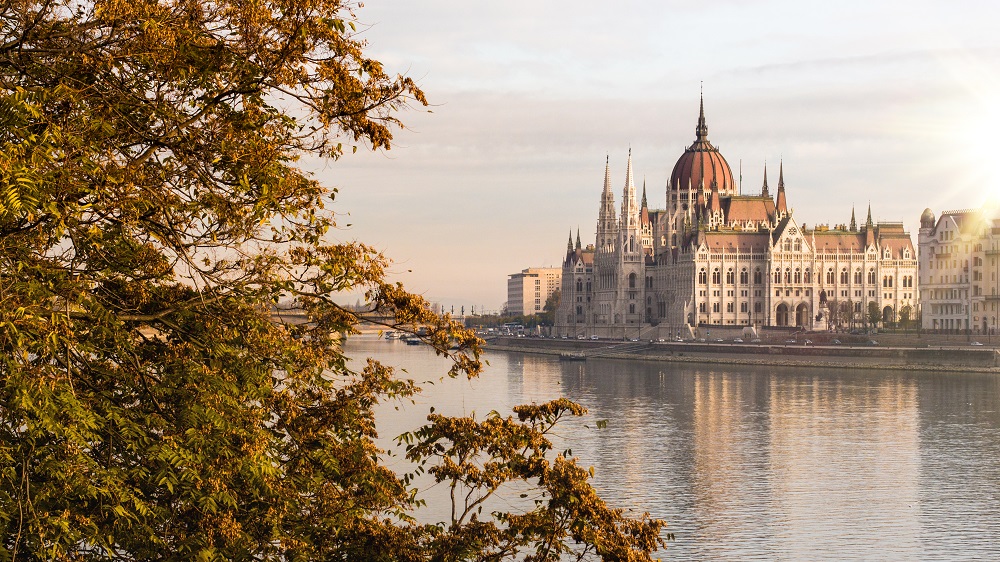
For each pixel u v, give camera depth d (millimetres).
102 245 32031
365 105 33656
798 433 159875
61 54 30484
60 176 29172
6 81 29594
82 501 29312
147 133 32094
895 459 136500
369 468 37125
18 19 30344
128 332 33000
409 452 38750
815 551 93438
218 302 33469
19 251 29219
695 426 167625
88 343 31406
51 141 28641
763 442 150375
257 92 32812
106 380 32219
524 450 39281
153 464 31391
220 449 31500
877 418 178000
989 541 96688
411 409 163125
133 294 33312
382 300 36594
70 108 30156
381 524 35969
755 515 105812
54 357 29703
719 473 126188
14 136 28781
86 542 29172
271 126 34188
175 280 33781
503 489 99312
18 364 27734
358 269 35438
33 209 27281
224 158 32812
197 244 33250
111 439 30344
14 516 27453
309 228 35062
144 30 30516
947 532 99625
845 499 112750
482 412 160125
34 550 27078
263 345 34969
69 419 28328
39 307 28688
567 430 160625
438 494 96500
